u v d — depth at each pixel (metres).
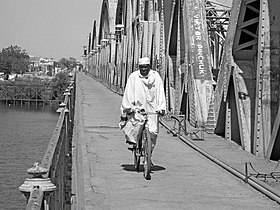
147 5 29.14
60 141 7.25
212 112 16.48
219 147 13.75
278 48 12.34
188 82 18.58
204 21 18.67
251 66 14.25
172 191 9.02
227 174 10.49
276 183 9.49
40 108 86.38
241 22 13.80
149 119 9.93
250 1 13.23
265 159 12.02
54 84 94.12
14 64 165.12
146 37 28.17
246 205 8.23
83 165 10.88
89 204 8.09
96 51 78.75
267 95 12.38
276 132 11.39
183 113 19.92
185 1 18.91
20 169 27.38
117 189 9.08
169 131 16.62
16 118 65.56
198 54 18.22
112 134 16.02
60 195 6.58
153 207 8.01
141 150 10.34
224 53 15.08
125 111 10.06
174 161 11.85
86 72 110.38
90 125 18.03
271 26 12.35
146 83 9.90
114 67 47.75
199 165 11.41
